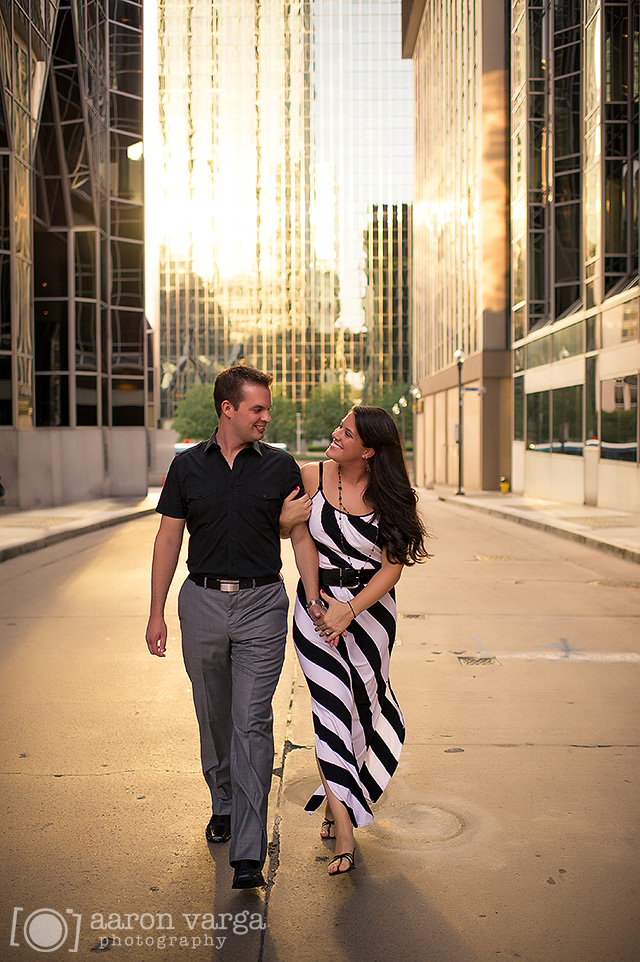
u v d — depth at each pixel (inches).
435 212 2110.0
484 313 1483.8
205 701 134.3
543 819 147.7
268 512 129.5
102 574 454.3
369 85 4574.3
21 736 191.5
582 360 987.9
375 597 132.1
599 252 922.1
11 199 892.6
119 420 1175.0
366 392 4626.0
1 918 115.3
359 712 138.8
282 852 135.8
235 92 4566.9
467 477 1648.6
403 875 127.7
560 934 111.4
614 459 898.7
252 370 129.6
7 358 908.6
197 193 4603.8
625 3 894.4
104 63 1134.4
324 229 4613.7
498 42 1457.9
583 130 978.1
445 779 166.2
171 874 127.8
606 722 203.6
